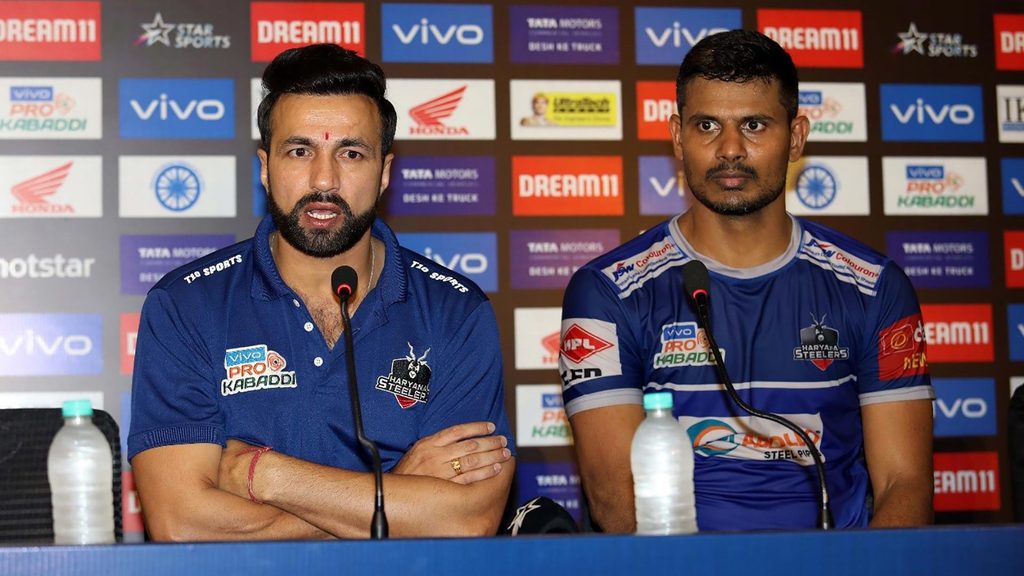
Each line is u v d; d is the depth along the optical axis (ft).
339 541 5.20
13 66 12.78
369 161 8.29
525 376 13.29
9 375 12.60
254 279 8.61
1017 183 14.01
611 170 13.51
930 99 13.96
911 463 9.26
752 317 9.46
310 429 8.38
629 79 13.60
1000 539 5.36
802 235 9.76
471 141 13.34
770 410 9.32
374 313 8.63
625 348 9.47
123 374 12.75
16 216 12.70
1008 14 13.96
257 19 13.10
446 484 7.83
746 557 5.30
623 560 5.26
